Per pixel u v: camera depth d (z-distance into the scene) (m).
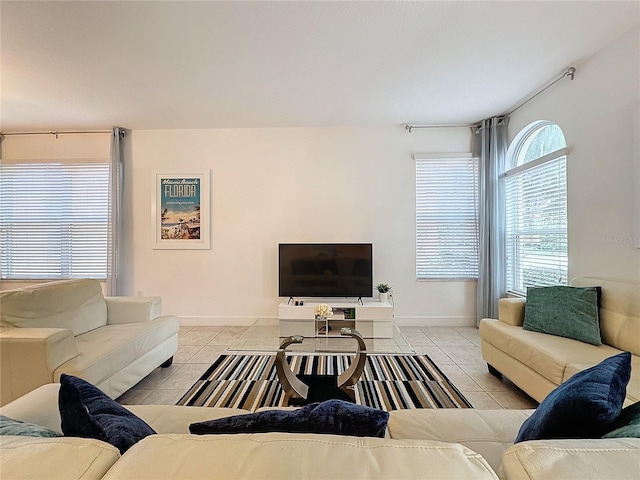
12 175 4.41
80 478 0.46
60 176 4.38
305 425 0.76
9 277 4.41
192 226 4.32
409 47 2.45
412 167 4.26
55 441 0.53
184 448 0.50
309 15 2.09
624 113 2.34
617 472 0.46
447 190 4.26
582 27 2.23
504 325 2.61
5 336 1.85
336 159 4.27
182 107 3.57
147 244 4.34
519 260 3.74
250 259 4.30
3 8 1.98
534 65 2.71
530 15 2.11
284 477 0.44
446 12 2.07
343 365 2.95
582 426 0.81
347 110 3.70
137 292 4.34
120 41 2.34
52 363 1.85
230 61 2.63
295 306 3.89
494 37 2.33
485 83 3.04
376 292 4.25
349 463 0.47
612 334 2.09
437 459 0.47
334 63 2.67
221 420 0.79
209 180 4.30
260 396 2.35
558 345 2.09
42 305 2.25
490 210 4.00
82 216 4.38
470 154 4.19
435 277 4.25
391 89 3.16
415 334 3.88
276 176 4.29
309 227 4.29
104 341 2.29
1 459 0.48
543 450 0.50
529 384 2.13
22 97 3.28
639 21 2.18
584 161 2.69
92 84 3.00
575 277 2.73
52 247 4.40
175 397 2.35
